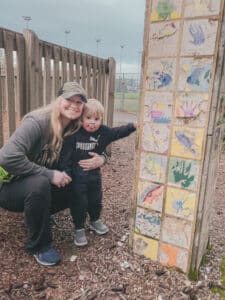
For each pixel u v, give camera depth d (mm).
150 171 2178
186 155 2021
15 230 2498
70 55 3920
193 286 2061
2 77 3148
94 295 1924
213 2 1778
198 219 2062
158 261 2268
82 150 2352
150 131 2121
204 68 1864
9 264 2129
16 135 2082
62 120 2254
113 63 5074
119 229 2703
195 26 1847
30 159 2254
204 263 2346
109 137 2473
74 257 2275
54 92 3646
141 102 2117
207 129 1922
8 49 2879
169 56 1957
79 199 2340
